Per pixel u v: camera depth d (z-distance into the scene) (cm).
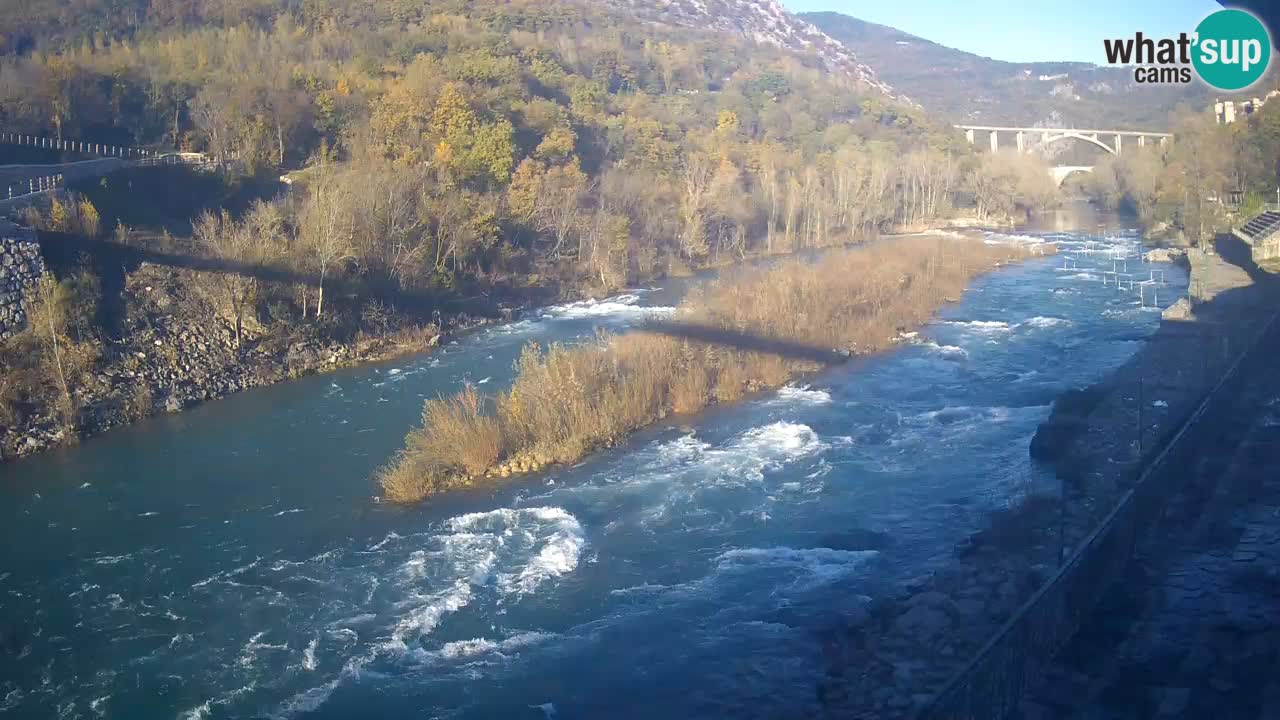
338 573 3794
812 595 3475
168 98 11556
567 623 3372
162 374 6488
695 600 3481
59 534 4253
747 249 12762
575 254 10675
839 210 14138
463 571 3775
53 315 6153
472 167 10662
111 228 7650
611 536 4053
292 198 9144
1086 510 3656
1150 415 4756
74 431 5662
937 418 5469
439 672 3100
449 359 7275
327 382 6756
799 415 5625
